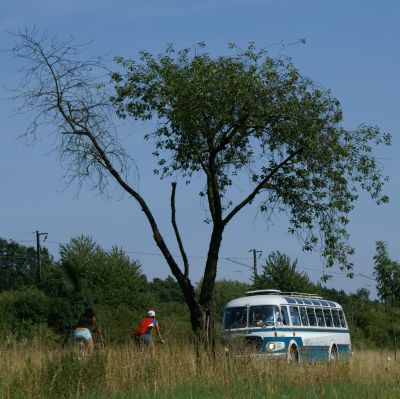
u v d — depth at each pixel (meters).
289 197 22.39
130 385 14.73
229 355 17.47
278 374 16.84
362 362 21.22
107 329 27.61
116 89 21.09
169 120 21.14
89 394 13.67
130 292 45.47
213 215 21.92
